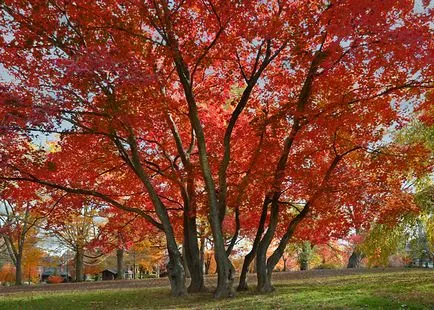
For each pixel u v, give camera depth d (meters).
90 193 14.87
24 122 10.53
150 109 14.27
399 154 14.72
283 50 14.56
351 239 25.34
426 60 10.45
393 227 16.70
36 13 12.12
